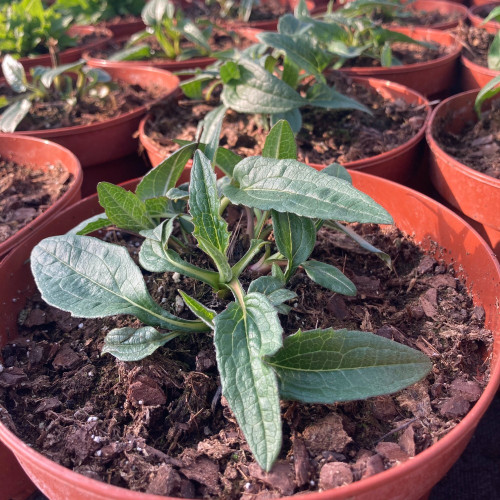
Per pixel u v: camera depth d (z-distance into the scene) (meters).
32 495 0.31
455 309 0.27
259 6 0.76
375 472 0.20
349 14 0.50
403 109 0.43
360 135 0.40
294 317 0.27
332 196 0.22
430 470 0.19
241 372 0.20
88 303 0.24
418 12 0.69
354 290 0.25
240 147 0.40
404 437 0.22
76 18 0.73
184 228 0.30
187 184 0.30
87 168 0.44
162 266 0.25
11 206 0.37
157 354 0.25
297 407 0.23
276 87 0.38
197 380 0.24
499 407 0.36
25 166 0.41
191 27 0.52
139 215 0.28
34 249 0.26
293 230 0.25
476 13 0.65
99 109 0.49
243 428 0.19
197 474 0.21
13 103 0.49
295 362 0.22
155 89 0.53
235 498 0.20
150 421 0.23
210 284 0.26
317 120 0.42
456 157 0.38
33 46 0.61
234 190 0.25
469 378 0.24
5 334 0.27
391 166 0.36
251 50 0.45
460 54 0.53
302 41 0.40
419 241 0.31
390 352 0.22
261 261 0.28
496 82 0.38
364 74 0.48
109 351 0.24
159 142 0.42
